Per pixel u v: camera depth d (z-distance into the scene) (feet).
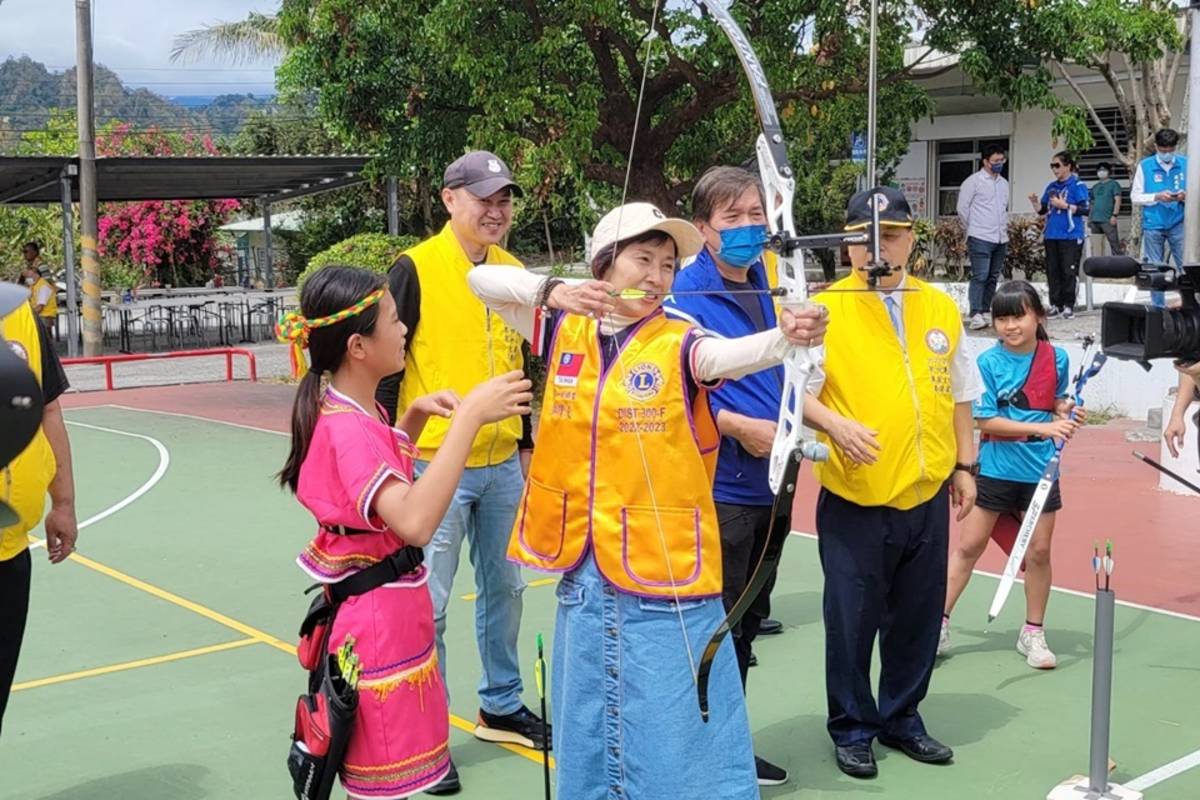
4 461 3.92
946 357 13.34
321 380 9.97
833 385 12.94
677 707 9.48
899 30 37.58
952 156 73.41
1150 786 13.34
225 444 37.47
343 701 9.32
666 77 38.83
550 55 35.94
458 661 17.69
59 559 12.91
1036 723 15.11
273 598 21.16
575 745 9.94
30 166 60.39
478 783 13.51
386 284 9.92
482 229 13.53
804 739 14.73
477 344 13.69
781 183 9.19
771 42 36.04
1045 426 16.01
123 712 15.85
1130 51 40.55
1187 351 11.82
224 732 15.17
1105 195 51.06
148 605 20.77
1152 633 18.53
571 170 36.58
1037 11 35.94
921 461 13.03
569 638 9.93
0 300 4.24
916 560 13.51
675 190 41.63
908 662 13.94
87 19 57.47
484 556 14.21
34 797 13.33
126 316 71.26
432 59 40.16
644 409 9.45
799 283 8.99
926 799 13.04
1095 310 46.73
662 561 9.45
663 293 9.74
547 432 10.02
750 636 13.43
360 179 67.10
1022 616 19.47
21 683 16.96
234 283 106.93
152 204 96.89
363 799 9.67
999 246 44.42
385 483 9.39
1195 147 23.45
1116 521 25.12
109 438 38.93
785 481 9.18
